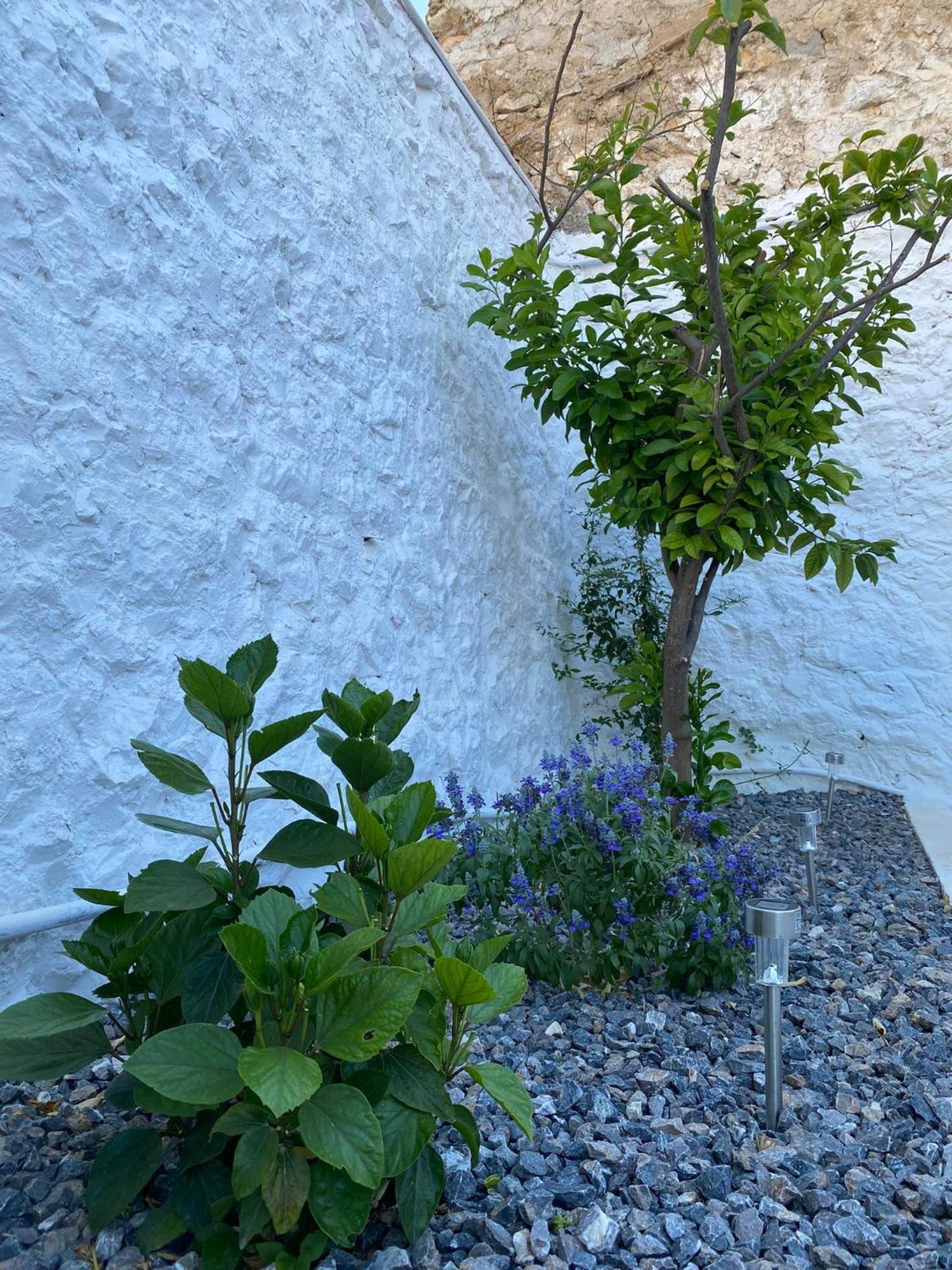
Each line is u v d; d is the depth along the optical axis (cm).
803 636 663
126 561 276
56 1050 178
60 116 258
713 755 488
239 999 192
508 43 802
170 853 287
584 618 638
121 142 281
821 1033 281
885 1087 248
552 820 297
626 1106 238
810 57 712
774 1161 210
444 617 475
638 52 761
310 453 367
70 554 256
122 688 274
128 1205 172
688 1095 242
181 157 303
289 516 352
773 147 720
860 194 450
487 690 518
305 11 379
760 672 673
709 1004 299
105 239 272
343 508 389
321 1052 171
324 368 381
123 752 271
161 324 292
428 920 190
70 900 251
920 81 685
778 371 438
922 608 639
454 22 824
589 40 778
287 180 361
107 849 265
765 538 453
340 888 187
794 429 448
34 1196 183
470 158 550
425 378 471
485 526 531
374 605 409
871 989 314
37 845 242
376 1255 170
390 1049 182
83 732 259
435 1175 175
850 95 700
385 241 436
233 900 193
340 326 394
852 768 654
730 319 446
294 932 172
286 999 165
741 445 418
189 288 305
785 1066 258
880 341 454
